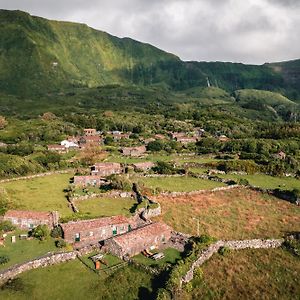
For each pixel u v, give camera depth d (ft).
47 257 237.86
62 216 318.45
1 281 216.33
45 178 473.67
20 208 340.39
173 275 213.87
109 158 605.73
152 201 360.07
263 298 219.41
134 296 210.79
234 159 597.52
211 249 260.62
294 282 237.25
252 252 271.49
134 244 252.83
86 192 400.47
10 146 648.79
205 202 384.88
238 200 396.78
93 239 274.57
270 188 436.76
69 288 215.10
